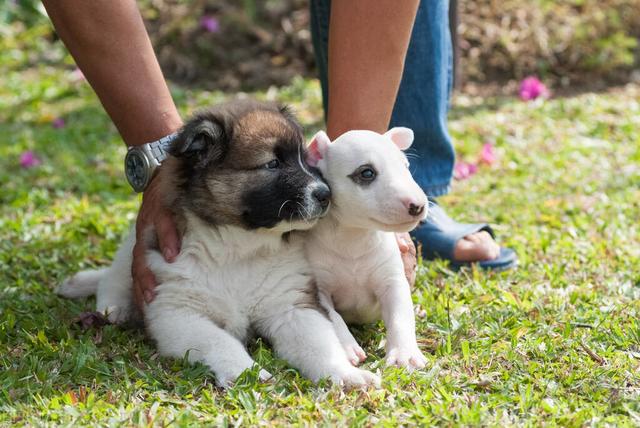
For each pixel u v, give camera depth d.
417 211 1.59
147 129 1.73
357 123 1.71
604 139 2.60
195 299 1.67
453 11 2.24
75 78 3.39
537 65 3.33
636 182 2.29
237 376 1.59
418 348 1.66
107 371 1.62
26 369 1.62
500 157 2.46
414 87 1.91
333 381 1.58
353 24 1.69
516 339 1.67
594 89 3.23
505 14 3.47
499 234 2.06
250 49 3.52
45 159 2.49
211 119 1.67
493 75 3.33
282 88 3.26
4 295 1.84
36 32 3.90
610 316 1.74
